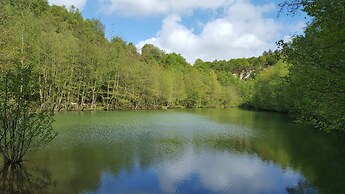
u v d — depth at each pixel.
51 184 15.91
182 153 24.91
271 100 80.81
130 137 32.25
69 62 70.62
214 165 21.20
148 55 153.25
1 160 19.77
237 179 18.12
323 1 8.95
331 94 9.80
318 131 38.88
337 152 25.88
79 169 18.88
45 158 21.09
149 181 17.17
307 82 10.84
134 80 87.25
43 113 20.88
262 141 31.41
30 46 53.03
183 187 16.45
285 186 17.00
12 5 69.00
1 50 30.28
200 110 95.31
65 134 32.34
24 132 19.25
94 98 79.88
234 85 151.88
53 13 116.19
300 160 22.92
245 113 79.62
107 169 19.19
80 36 94.06
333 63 9.70
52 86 62.75
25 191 14.73
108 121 48.31
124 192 15.29
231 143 30.12
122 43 104.25
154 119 56.16
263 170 20.12
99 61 77.62
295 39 10.65
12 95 18.19
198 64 198.12
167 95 97.81
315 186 16.97
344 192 16.02
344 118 10.09
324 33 9.67
